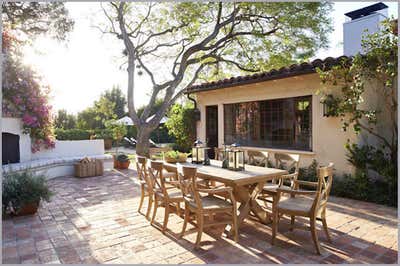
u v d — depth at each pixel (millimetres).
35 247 3309
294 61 9844
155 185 4215
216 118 9570
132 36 10297
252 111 7773
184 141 9820
